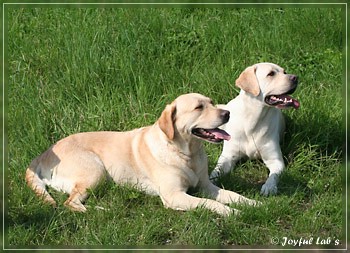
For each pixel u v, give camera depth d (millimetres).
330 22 13398
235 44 12773
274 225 8797
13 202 9242
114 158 9812
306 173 10297
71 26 13172
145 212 9078
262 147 10383
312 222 8883
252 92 10102
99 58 12164
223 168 10328
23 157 10336
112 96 11547
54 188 9773
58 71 12266
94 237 8523
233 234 8578
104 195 9531
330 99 11391
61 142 10008
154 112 11312
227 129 10570
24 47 12961
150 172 9609
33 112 11219
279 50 12797
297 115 11141
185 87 11688
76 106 11516
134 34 12812
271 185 9727
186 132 9258
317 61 12594
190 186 9617
